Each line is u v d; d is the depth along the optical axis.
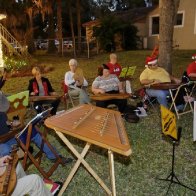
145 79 5.41
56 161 3.45
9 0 18.89
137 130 4.62
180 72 9.58
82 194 2.98
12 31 21.11
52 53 21.97
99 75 5.39
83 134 2.39
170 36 6.46
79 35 20.56
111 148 2.17
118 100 5.10
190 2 16.14
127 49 18.89
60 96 4.97
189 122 4.85
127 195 2.93
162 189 3.00
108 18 18.55
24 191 2.21
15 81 9.89
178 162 3.54
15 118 3.87
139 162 3.58
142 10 22.05
